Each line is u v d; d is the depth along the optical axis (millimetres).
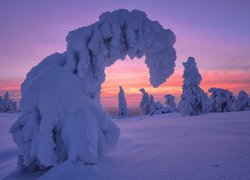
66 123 6312
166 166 5570
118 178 5031
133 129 14422
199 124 15258
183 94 32969
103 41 7598
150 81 8391
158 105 47062
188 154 6527
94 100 7594
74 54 7375
